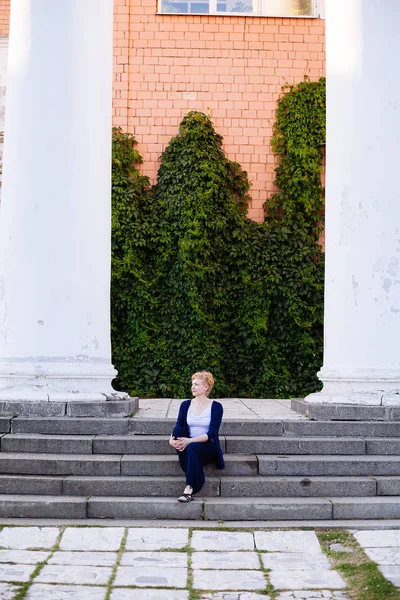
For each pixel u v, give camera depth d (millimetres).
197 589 4699
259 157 14422
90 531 5922
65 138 8383
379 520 6340
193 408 6812
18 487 6641
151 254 13961
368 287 8469
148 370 13508
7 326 8258
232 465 6969
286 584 4809
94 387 8188
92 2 8766
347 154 8680
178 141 14047
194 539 5762
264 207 14273
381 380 8297
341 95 8797
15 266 8281
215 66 14516
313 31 14594
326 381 8586
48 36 8469
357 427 7703
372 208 8531
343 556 5379
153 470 6914
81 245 8375
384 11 8711
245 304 13766
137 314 13672
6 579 4805
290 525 6156
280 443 7359
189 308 13562
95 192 8594
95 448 7254
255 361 13742
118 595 4562
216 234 13953
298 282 13789
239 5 14711
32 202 8289
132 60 14492
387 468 7027
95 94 8680
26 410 7844
